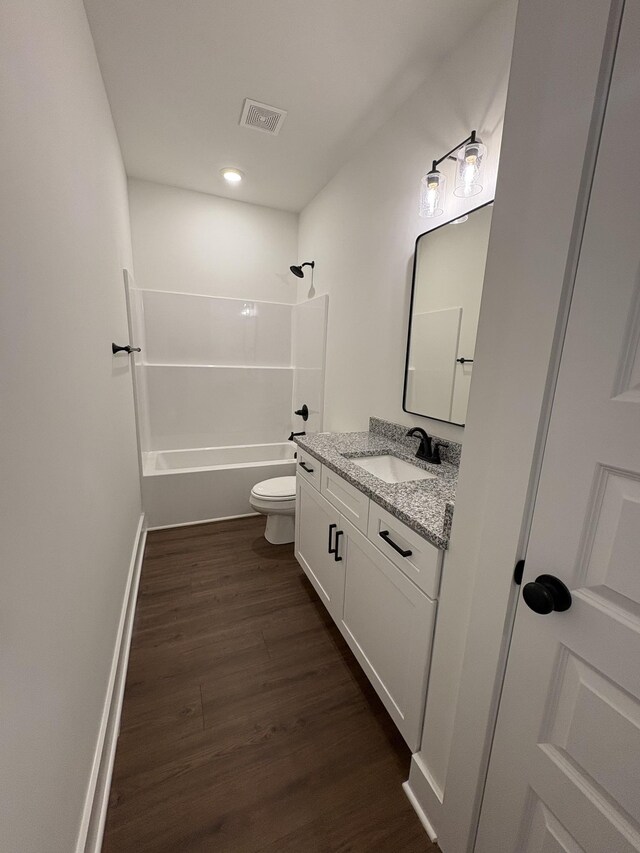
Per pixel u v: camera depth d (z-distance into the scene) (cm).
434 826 96
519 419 66
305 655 156
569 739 61
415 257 172
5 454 56
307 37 143
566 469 58
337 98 177
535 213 61
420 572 99
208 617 177
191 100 181
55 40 91
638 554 50
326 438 202
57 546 79
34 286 71
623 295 50
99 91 154
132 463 219
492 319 72
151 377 305
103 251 150
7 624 54
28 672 61
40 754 65
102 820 96
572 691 60
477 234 138
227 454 335
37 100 76
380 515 120
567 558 59
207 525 273
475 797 81
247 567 220
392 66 156
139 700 133
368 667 132
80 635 93
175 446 322
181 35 143
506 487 69
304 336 317
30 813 60
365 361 220
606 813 55
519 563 68
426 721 101
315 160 235
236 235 313
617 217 50
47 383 77
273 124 198
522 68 63
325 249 272
